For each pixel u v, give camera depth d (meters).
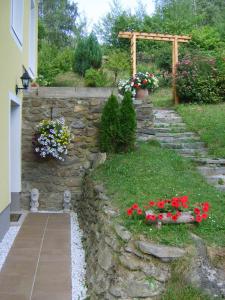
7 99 5.31
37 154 6.77
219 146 6.66
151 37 9.84
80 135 6.89
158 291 2.85
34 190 6.78
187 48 15.06
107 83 12.90
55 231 5.56
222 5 22.03
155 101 10.67
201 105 9.49
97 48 15.16
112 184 4.84
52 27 24.27
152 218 3.28
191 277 2.92
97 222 4.16
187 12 20.44
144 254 3.00
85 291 3.57
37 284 3.71
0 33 4.78
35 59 8.98
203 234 3.30
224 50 13.48
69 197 6.84
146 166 5.39
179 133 7.32
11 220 6.07
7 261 4.32
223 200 4.34
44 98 6.82
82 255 4.57
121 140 6.30
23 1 6.61
